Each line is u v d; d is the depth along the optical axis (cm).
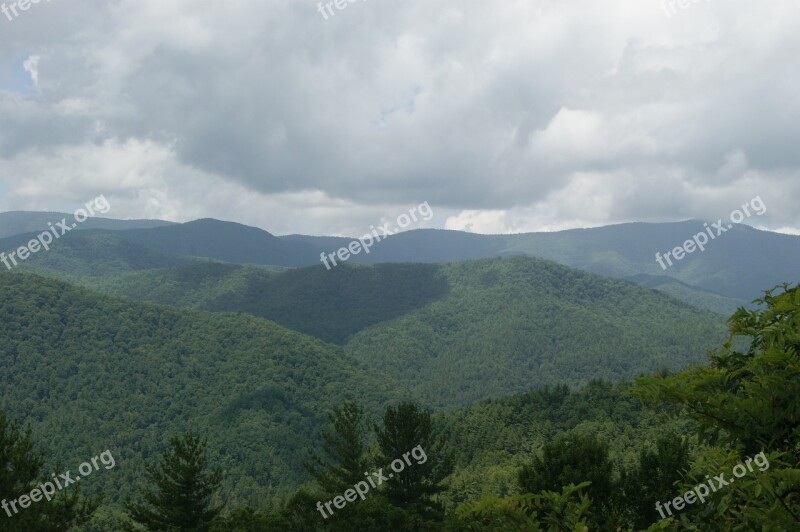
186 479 2627
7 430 1700
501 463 9912
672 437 1458
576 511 317
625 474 1588
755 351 328
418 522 2606
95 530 5850
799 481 255
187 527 2634
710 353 333
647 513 1448
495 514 327
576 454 1675
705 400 296
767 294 344
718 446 306
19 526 1585
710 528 287
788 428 285
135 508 2634
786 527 252
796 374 287
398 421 3064
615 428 9919
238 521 2677
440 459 3131
